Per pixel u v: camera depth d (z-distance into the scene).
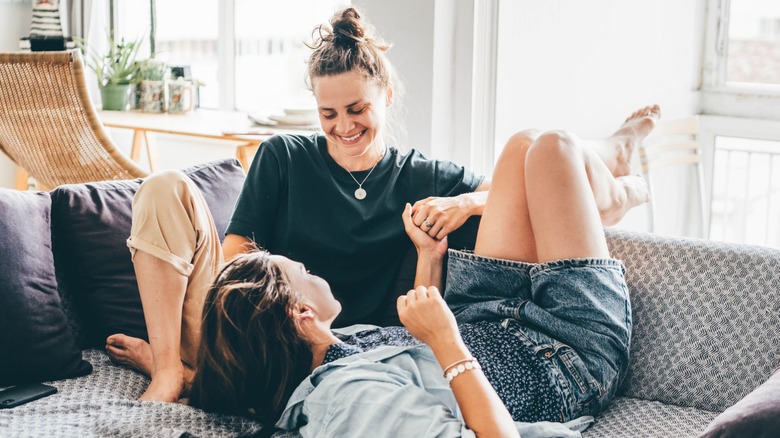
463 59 2.76
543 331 1.76
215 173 2.30
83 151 3.32
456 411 1.60
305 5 4.05
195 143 4.38
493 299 1.88
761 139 3.69
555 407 1.69
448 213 1.99
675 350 1.85
